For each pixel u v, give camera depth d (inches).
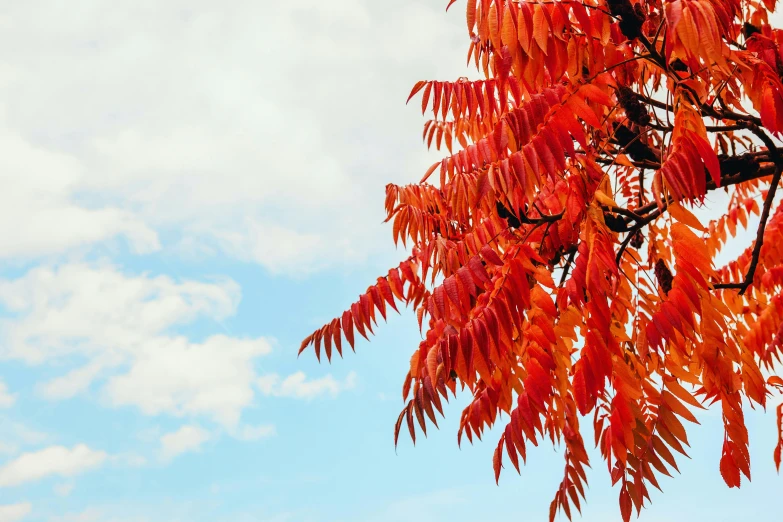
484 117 102.6
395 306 117.9
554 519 99.1
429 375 96.6
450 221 120.0
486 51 89.7
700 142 71.4
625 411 78.3
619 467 84.9
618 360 79.0
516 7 74.1
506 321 77.6
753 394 83.7
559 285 97.3
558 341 85.7
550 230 94.5
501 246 99.2
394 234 121.6
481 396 93.8
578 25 88.0
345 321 119.9
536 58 76.8
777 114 75.3
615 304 83.2
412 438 107.0
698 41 63.9
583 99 77.1
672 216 74.9
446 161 99.3
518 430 82.0
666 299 84.0
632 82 96.5
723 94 103.7
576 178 78.8
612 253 73.4
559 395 94.1
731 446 81.0
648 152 105.1
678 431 83.7
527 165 76.8
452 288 81.8
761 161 113.2
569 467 97.0
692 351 87.9
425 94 103.0
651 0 102.0
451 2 77.4
